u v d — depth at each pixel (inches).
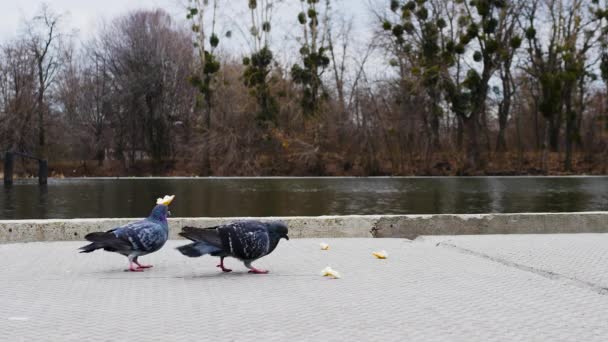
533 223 480.1
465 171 1908.2
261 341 195.6
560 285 284.8
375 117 1963.6
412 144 1979.6
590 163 1994.3
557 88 1916.8
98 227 432.1
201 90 2006.6
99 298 257.0
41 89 2132.1
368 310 237.3
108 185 1336.1
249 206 903.1
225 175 1926.7
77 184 1355.8
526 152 2137.1
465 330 209.8
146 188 1245.7
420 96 1968.5
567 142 1973.4
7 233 422.9
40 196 1029.8
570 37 1969.7
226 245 297.6
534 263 338.3
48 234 427.2
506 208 877.8
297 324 216.5
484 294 266.1
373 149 1948.8
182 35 2354.8
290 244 420.8
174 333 204.2
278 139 1982.0
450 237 443.2
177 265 339.9
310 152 1932.8
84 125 2262.6
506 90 2162.9
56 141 2153.1
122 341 194.5
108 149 2293.3
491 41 1868.8
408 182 1504.7
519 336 202.8
